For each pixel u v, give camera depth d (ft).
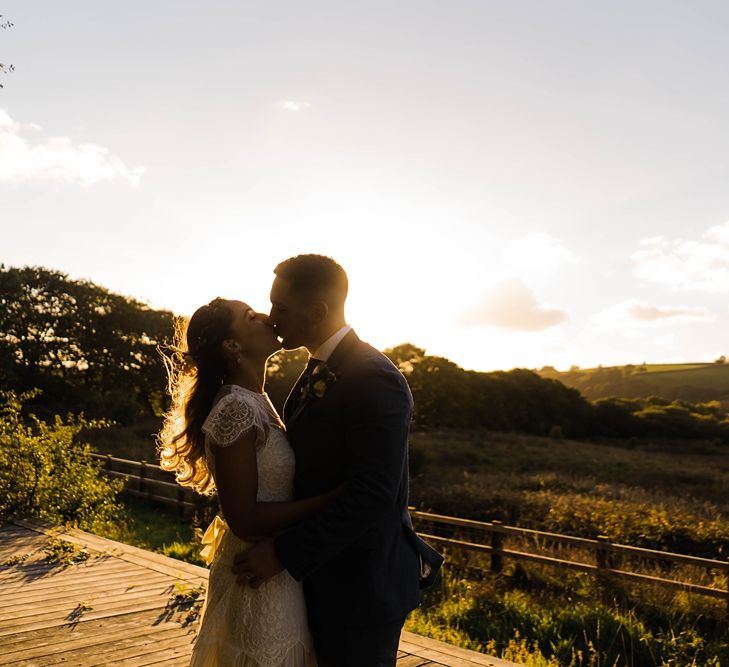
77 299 115.85
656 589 27.43
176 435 7.20
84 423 33.53
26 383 108.37
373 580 6.40
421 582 7.15
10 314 109.29
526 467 85.51
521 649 20.95
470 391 158.40
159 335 121.19
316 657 6.91
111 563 19.47
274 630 6.61
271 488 6.63
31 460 29.71
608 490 60.08
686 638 23.43
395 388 6.37
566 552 32.42
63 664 12.41
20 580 17.62
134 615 15.16
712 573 29.99
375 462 6.14
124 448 74.69
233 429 6.47
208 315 6.91
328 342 6.81
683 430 163.12
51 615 15.02
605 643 22.79
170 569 18.93
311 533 6.12
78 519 30.63
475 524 32.60
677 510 44.60
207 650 6.91
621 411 168.55
